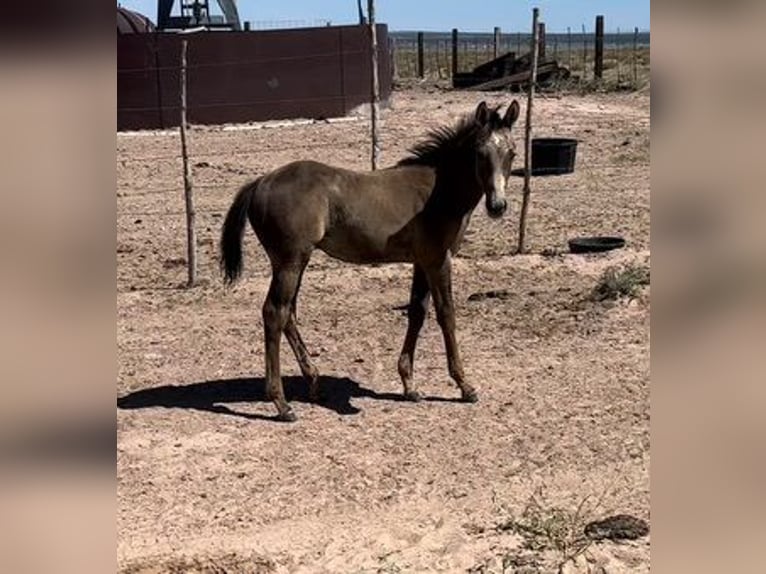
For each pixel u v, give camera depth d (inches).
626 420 256.4
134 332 346.6
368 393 284.2
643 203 550.6
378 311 366.6
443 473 227.5
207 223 527.8
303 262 256.5
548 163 658.8
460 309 363.3
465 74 1243.2
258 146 797.9
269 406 275.7
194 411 272.2
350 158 716.0
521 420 259.1
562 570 175.6
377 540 194.5
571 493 214.5
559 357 309.9
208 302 382.0
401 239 257.8
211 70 940.6
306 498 216.4
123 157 761.0
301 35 959.6
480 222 513.3
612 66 1496.1
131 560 186.4
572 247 437.1
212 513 209.9
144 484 225.0
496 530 196.7
